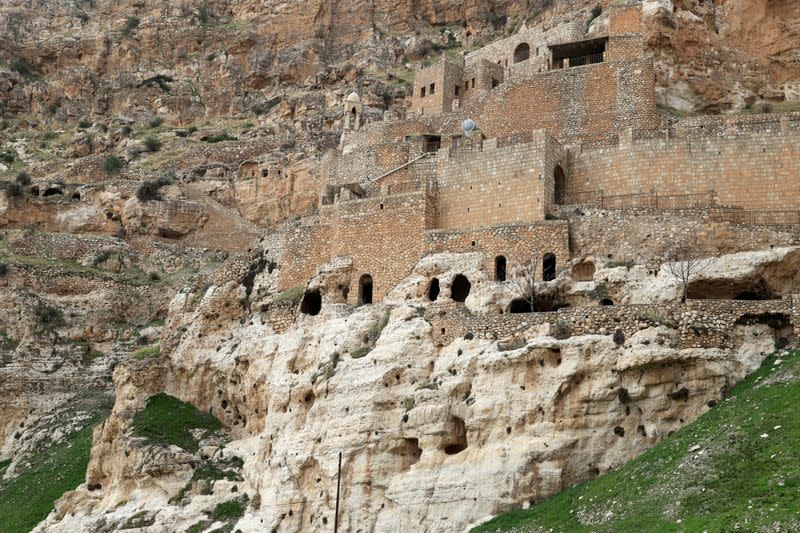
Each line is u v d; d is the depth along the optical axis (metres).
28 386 86.44
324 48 141.12
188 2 156.25
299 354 64.25
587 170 65.56
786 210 59.84
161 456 65.06
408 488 53.47
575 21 88.19
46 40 154.25
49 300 93.38
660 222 58.34
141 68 148.12
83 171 115.50
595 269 58.22
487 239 61.66
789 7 80.38
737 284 55.44
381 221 66.31
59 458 77.19
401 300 62.31
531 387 52.38
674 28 76.62
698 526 38.28
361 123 111.88
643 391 50.12
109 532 62.53
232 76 141.00
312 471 58.19
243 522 59.62
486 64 89.12
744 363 49.84
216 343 71.94
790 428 42.06
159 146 125.56
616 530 41.62
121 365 73.81
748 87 78.06
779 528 36.09
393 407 56.66
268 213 100.75
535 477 50.28
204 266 98.19
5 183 105.00
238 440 66.75
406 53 135.00
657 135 63.81
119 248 100.50
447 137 74.56
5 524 70.19
